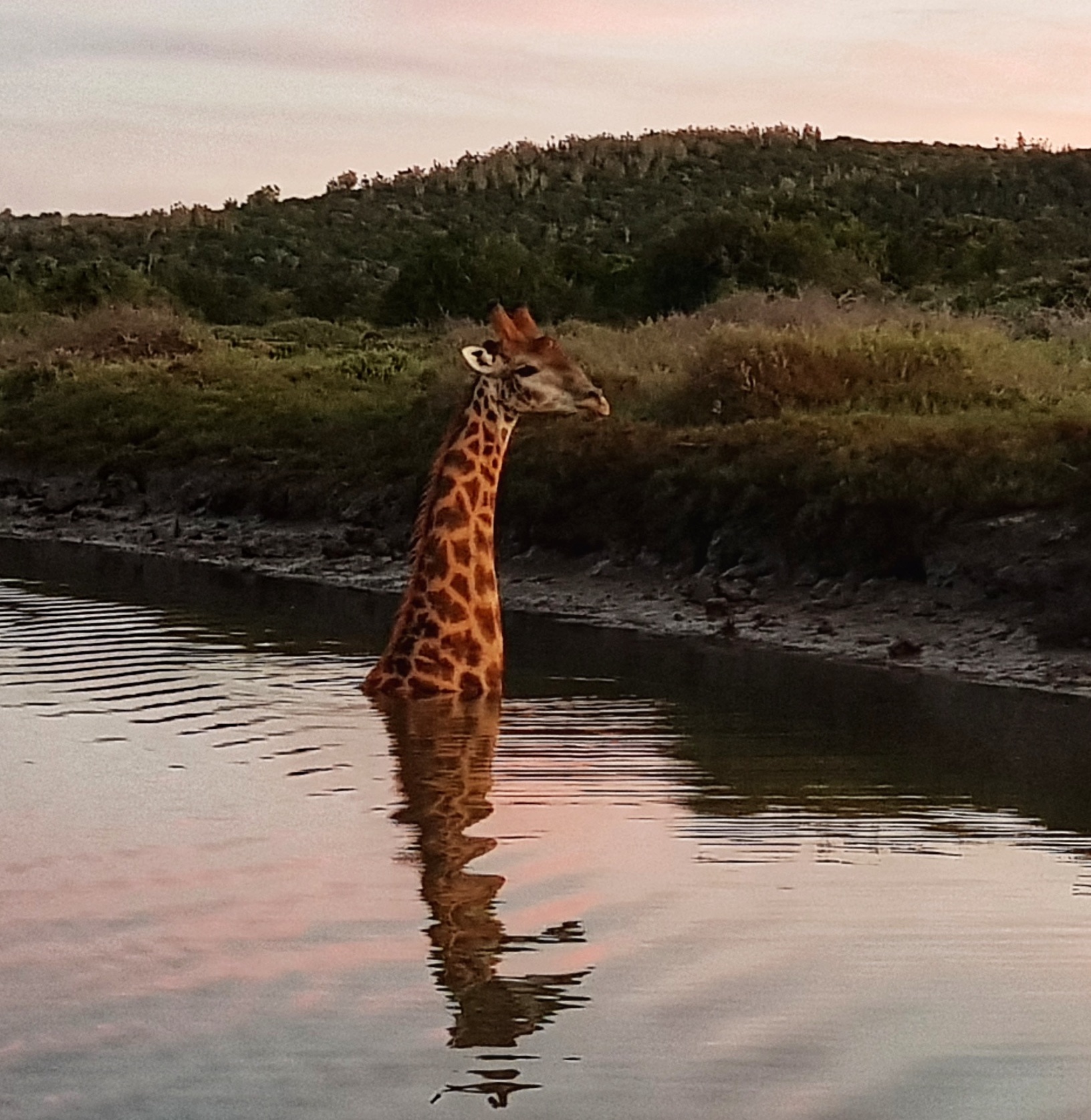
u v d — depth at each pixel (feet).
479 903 19.21
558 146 220.23
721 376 53.57
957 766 25.91
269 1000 16.56
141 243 200.13
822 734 28.30
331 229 195.72
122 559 53.57
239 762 25.71
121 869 20.53
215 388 74.02
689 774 25.11
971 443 43.01
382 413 62.54
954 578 39.01
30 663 33.73
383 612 41.86
